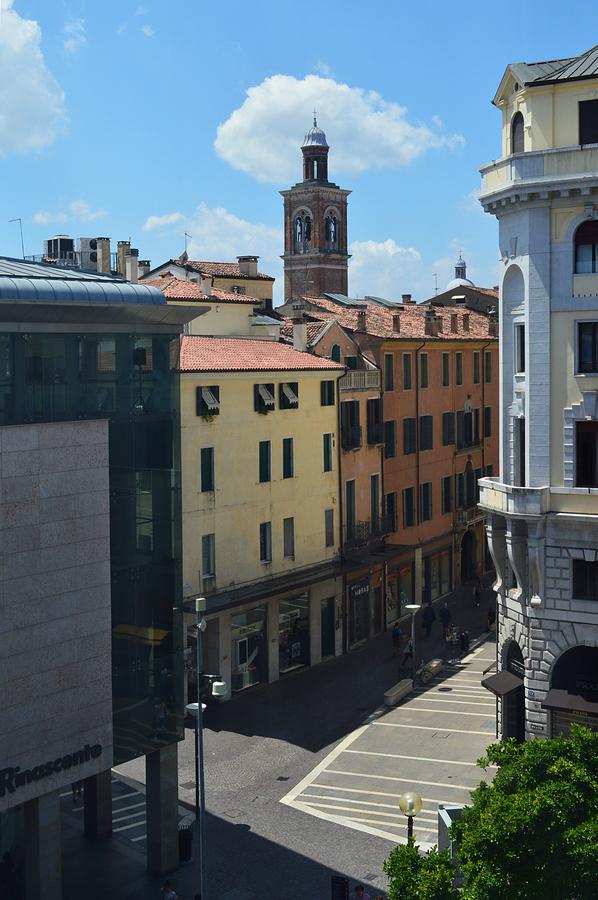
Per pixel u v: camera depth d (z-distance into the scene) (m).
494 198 39.25
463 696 49.41
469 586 74.75
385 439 63.41
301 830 35.22
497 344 78.19
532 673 38.97
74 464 29.00
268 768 40.59
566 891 19.89
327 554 56.56
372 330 64.94
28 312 27.41
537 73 38.62
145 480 31.23
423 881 20.42
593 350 37.62
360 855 33.38
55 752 28.88
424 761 41.00
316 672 53.75
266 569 51.78
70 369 29.03
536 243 37.88
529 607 38.81
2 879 30.08
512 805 20.62
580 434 38.00
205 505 47.81
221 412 48.50
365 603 60.06
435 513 70.19
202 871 29.66
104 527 29.86
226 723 45.66
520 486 39.66
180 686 32.44
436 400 70.19
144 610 31.36
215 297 61.84
